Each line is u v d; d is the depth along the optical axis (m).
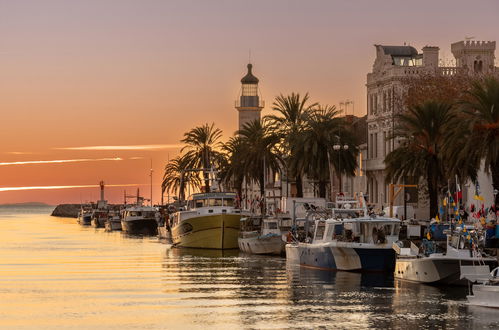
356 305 55.25
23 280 72.50
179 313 53.59
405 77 117.38
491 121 70.06
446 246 61.47
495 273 55.00
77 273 78.50
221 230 107.88
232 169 135.88
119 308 55.81
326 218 77.94
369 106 126.94
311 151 104.56
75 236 163.88
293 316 51.94
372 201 125.38
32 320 51.56
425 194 104.81
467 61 120.69
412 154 83.62
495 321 49.06
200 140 153.50
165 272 78.38
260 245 98.38
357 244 70.56
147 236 163.50
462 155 70.81
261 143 118.56
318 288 63.50
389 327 48.12
